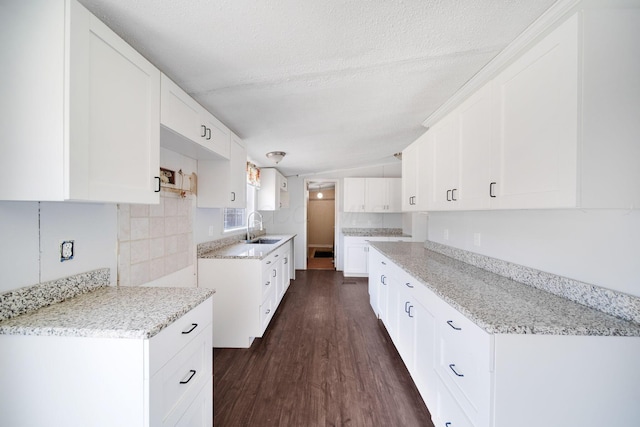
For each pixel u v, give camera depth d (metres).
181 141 1.70
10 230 1.01
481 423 1.00
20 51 0.87
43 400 0.92
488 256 1.89
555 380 0.96
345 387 1.90
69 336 0.91
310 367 2.14
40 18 0.87
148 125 1.25
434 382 1.44
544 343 0.96
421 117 2.38
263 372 2.08
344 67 1.51
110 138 1.03
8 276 1.01
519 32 1.23
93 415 0.91
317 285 4.62
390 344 2.53
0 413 0.93
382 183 5.11
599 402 0.96
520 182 1.16
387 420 1.60
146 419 0.90
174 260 2.09
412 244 3.41
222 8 1.02
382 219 5.57
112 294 1.30
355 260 5.15
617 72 0.90
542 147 1.04
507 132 1.24
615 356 0.95
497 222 1.79
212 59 1.39
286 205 5.51
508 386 0.96
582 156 0.90
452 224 2.42
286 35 1.21
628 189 0.91
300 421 1.59
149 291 1.36
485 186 1.41
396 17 1.12
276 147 3.32
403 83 1.72
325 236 8.71
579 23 0.89
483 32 1.23
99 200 0.98
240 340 2.47
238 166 2.61
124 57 1.10
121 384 0.90
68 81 0.86
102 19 1.07
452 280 1.60
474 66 1.53
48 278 1.15
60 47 0.86
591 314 1.07
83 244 1.32
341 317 3.19
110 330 0.90
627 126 0.90
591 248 1.18
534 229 1.48
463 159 1.64
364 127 2.64
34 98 0.87
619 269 1.07
